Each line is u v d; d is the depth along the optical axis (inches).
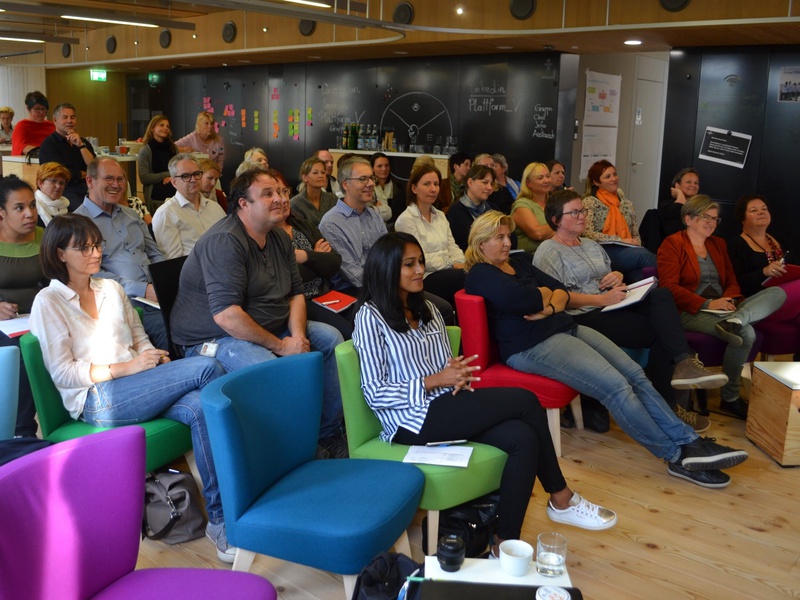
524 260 152.2
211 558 108.1
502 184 256.5
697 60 277.4
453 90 337.1
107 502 70.8
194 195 176.4
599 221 216.5
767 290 166.6
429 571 77.6
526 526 118.0
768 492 132.0
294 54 359.3
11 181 139.5
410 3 291.1
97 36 439.2
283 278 134.8
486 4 271.0
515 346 138.8
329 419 136.6
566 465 141.3
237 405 91.0
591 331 144.2
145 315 149.4
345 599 99.0
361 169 168.6
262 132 428.1
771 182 269.3
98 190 154.0
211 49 374.0
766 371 147.6
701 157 281.7
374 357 108.3
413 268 109.4
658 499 128.3
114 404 110.9
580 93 329.1
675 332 147.2
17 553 62.9
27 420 132.0
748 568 108.0
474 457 103.5
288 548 87.7
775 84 264.1
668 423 135.0
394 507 90.4
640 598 100.3
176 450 114.8
